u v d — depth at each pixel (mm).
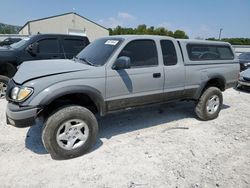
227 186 3064
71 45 7535
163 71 4477
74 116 3537
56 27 36531
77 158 3643
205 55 5312
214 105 5535
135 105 4301
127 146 4070
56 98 3393
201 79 5148
